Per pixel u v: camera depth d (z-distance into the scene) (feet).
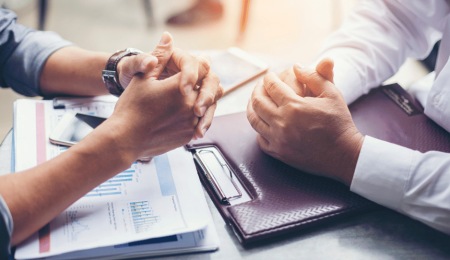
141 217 1.49
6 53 2.23
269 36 7.00
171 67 1.89
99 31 6.65
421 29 2.67
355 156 1.74
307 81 1.90
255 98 1.89
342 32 2.63
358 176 1.69
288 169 1.86
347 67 2.34
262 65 2.74
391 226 1.67
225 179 1.77
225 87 2.48
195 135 1.69
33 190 1.35
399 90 2.46
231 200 1.68
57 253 1.29
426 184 1.63
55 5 7.18
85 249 1.36
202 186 1.79
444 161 1.66
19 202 1.31
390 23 2.62
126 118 1.52
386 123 2.17
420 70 5.71
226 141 1.99
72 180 1.40
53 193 1.37
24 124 1.89
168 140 1.64
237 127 2.10
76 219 1.45
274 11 7.70
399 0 2.56
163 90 1.54
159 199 1.59
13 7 6.80
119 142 1.48
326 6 7.89
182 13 7.42
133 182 1.66
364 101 2.35
